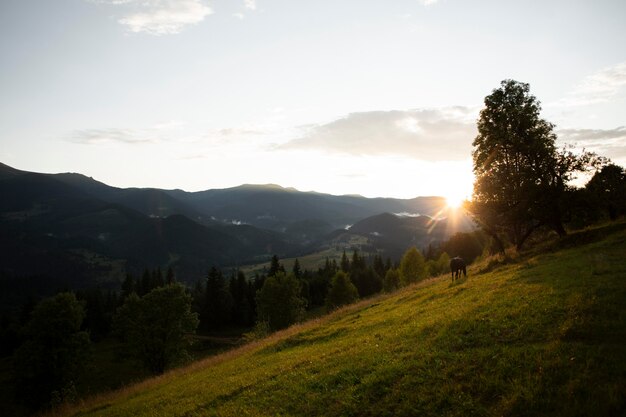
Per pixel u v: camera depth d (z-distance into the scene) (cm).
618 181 4112
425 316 2109
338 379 1476
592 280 1820
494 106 4088
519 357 1202
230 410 1489
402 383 1269
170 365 6406
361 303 3788
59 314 5838
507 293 1973
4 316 11006
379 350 1666
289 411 1343
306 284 13712
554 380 1034
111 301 13100
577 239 3350
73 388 4672
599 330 1246
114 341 10750
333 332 2550
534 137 3844
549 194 3719
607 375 992
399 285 8412
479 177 4234
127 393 2703
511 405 981
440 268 9275
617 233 3078
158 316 6331
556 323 1388
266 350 2655
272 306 8450
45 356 5666
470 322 1648
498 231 4425
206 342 10612
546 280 2067
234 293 13275
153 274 13938
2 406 6469
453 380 1196
